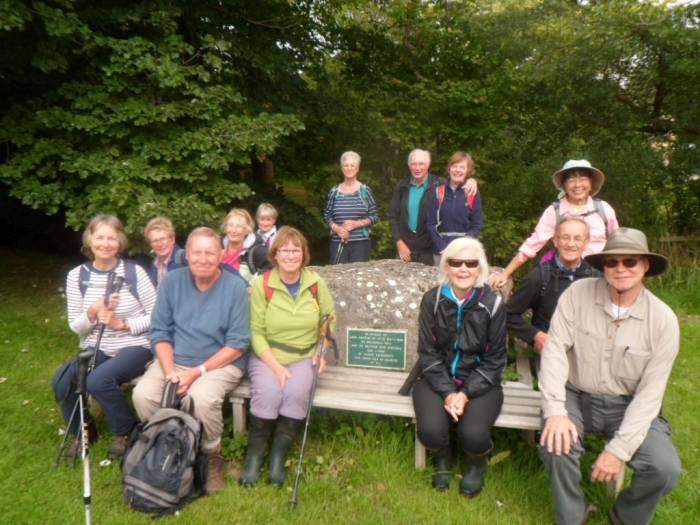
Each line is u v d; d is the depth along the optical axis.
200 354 3.07
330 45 8.48
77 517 2.62
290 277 3.15
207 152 5.80
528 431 3.13
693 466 3.02
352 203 5.07
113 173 5.43
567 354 2.71
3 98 6.43
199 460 2.78
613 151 7.82
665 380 2.44
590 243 3.48
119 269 3.30
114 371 3.06
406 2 8.23
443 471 2.91
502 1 9.31
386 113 8.17
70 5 5.35
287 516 2.65
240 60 7.45
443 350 2.95
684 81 7.32
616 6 7.04
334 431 3.37
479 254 2.81
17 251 8.84
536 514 2.67
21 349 4.80
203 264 2.95
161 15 5.84
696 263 7.38
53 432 3.40
